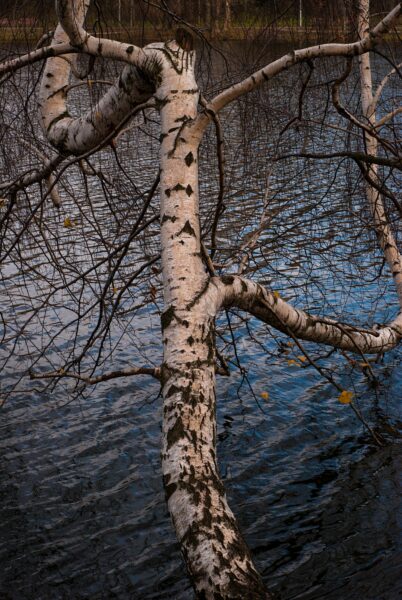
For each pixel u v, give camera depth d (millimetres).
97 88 5824
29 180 5395
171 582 5391
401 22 5879
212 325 3824
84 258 11047
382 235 7188
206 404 3566
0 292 10547
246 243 5664
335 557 5566
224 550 3117
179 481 3320
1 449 7246
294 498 6406
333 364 8828
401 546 5629
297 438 7371
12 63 4738
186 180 3975
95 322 9805
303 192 9406
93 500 6414
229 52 6395
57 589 5367
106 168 9125
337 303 9789
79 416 7816
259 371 8719
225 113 12055
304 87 5094
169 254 3889
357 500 6305
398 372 8547
